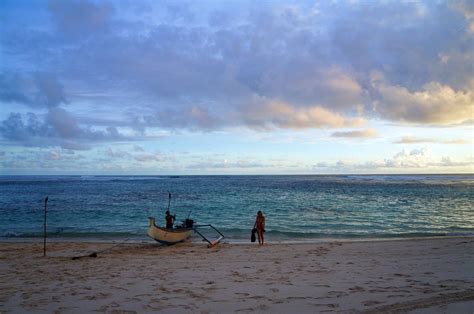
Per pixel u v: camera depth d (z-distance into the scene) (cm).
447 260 1216
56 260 1321
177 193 6209
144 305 748
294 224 2623
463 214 3200
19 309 735
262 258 1321
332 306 726
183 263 1234
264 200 4706
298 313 688
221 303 754
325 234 2139
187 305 744
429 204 4100
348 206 3900
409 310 696
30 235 2128
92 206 3928
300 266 1149
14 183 11444
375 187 8400
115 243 1803
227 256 1377
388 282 916
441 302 744
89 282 956
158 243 1792
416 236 2084
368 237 2044
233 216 3128
